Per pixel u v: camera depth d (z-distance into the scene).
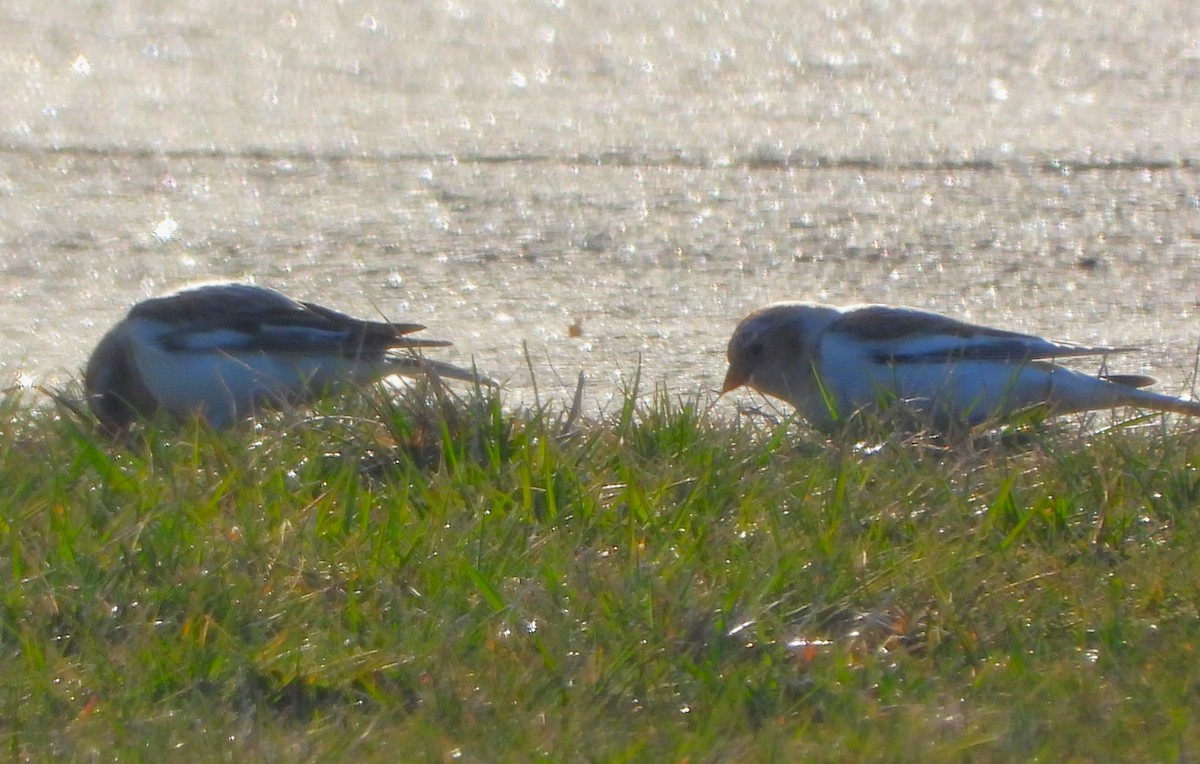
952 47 29.08
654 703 7.10
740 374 11.94
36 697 7.01
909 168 20.70
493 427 9.74
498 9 32.19
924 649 7.64
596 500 8.92
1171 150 21.66
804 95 25.20
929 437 10.32
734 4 33.03
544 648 7.39
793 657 7.45
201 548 8.09
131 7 31.95
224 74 26.12
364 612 7.72
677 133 22.53
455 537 8.38
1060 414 11.18
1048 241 17.44
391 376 11.79
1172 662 7.34
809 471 9.36
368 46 28.56
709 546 8.44
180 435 10.34
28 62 26.75
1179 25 31.34
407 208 18.59
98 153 21.00
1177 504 9.00
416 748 6.64
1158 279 16.05
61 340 13.85
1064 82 26.30
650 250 17.06
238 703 7.12
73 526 8.33
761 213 18.53
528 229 17.80
